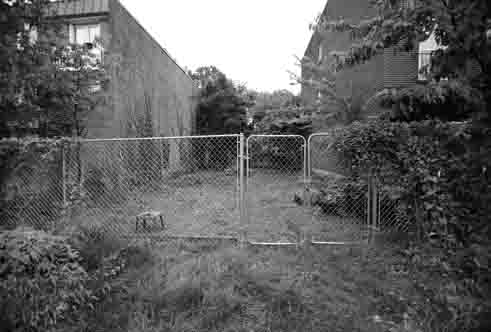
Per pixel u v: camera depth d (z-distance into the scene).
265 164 8.06
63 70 4.92
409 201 3.28
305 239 3.54
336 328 2.01
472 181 2.88
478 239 2.73
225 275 2.69
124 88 8.20
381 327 2.02
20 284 2.01
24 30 3.61
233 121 16.81
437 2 2.39
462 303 2.14
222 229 4.46
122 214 5.34
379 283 2.56
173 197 7.29
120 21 7.94
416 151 3.14
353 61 3.41
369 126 3.31
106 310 2.12
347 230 3.93
